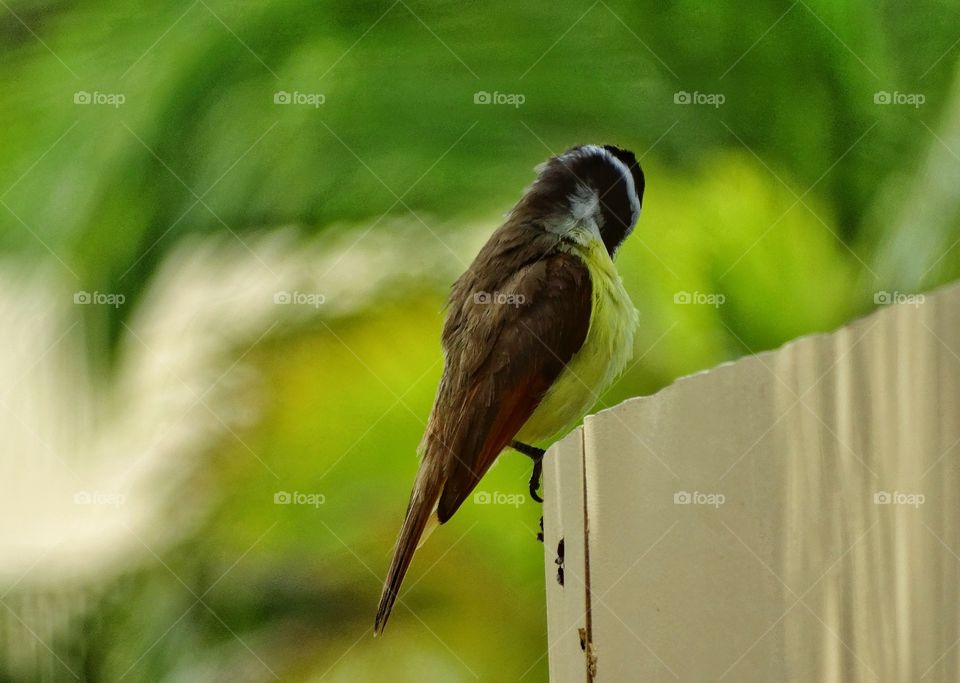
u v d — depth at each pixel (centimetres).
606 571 685
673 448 636
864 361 537
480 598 1124
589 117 980
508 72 974
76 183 998
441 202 1001
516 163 982
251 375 1112
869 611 529
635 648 658
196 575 1176
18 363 1042
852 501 539
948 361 501
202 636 1167
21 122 1017
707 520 610
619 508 674
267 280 1074
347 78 974
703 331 1021
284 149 981
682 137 991
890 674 518
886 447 524
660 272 1041
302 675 1146
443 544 1124
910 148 980
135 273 1002
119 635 1190
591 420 701
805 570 560
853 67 985
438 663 1134
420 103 973
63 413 1078
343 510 1144
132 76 1002
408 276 1097
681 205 1020
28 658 1188
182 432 1140
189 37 993
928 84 983
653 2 981
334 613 1162
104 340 1023
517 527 1121
